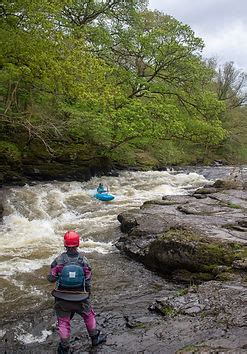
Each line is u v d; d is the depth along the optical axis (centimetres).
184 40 2288
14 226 1190
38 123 1723
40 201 1430
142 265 904
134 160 2544
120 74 2303
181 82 2427
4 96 1700
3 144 1706
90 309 536
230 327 534
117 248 1016
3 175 1599
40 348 551
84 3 2227
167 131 2255
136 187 1852
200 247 812
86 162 1986
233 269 747
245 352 449
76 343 552
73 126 1945
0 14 1427
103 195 1528
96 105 1934
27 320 633
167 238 852
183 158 3228
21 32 1398
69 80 1429
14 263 877
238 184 1630
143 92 2364
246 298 613
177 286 792
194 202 1316
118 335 564
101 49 2238
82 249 1008
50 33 1412
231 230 969
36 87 1611
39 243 1033
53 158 1853
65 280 514
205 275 782
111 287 780
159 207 1262
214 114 2592
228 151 3856
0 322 626
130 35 2283
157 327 561
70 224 1222
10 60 1464
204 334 525
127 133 2069
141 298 725
